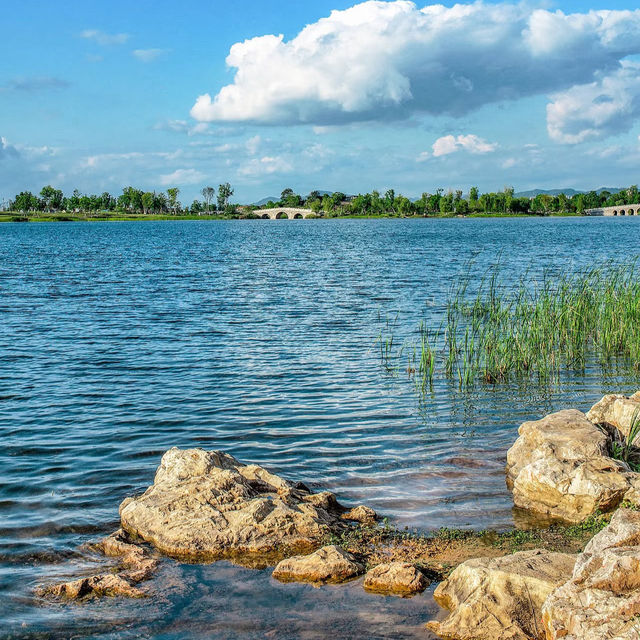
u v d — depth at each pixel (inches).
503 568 392.5
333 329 1348.4
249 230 7687.0
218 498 522.9
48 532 512.1
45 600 417.7
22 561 468.1
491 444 708.0
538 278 2154.3
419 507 554.6
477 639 360.8
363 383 952.9
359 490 591.5
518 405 848.9
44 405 850.8
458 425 771.4
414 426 767.7
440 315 1486.2
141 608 408.2
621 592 329.4
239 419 793.6
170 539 483.5
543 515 535.5
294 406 844.6
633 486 523.5
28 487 597.0
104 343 1227.9
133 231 7662.4
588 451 571.2
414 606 404.5
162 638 379.6
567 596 342.6
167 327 1384.1
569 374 995.3
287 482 581.3
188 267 2832.2
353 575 443.8
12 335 1304.1
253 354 1130.7
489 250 3619.6
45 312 1587.1
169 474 556.7
